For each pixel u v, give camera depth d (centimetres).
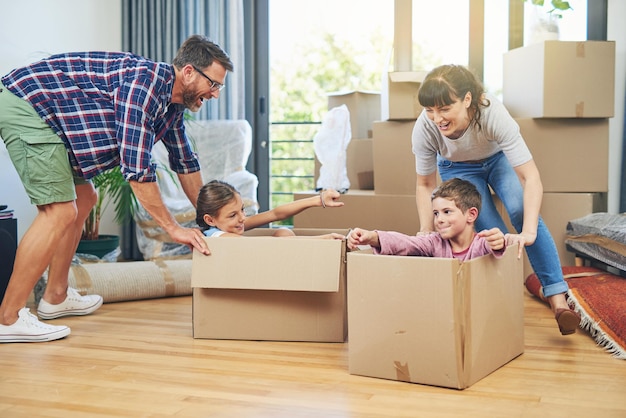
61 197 251
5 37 384
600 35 389
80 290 314
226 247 244
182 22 458
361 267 209
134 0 466
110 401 189
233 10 448
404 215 358
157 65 245
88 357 233
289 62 474
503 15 396
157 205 246
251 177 429
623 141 389
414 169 358
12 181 393
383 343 207
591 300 267
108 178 395
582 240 331
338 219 371
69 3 428
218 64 246
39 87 246
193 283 247
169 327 276
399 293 203
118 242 421
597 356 232
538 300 324
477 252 220
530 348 242
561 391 196
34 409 183
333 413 180
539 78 339
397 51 386
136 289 328
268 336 252
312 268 237
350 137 400
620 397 191
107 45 461
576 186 349
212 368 220
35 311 305
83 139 247
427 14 402
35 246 251
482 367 208
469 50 397
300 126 479
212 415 179
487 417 176
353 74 468
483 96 239
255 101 475
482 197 273
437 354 199
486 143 253
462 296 196
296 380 207
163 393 196
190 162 283
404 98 352
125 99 240
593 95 338
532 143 348
